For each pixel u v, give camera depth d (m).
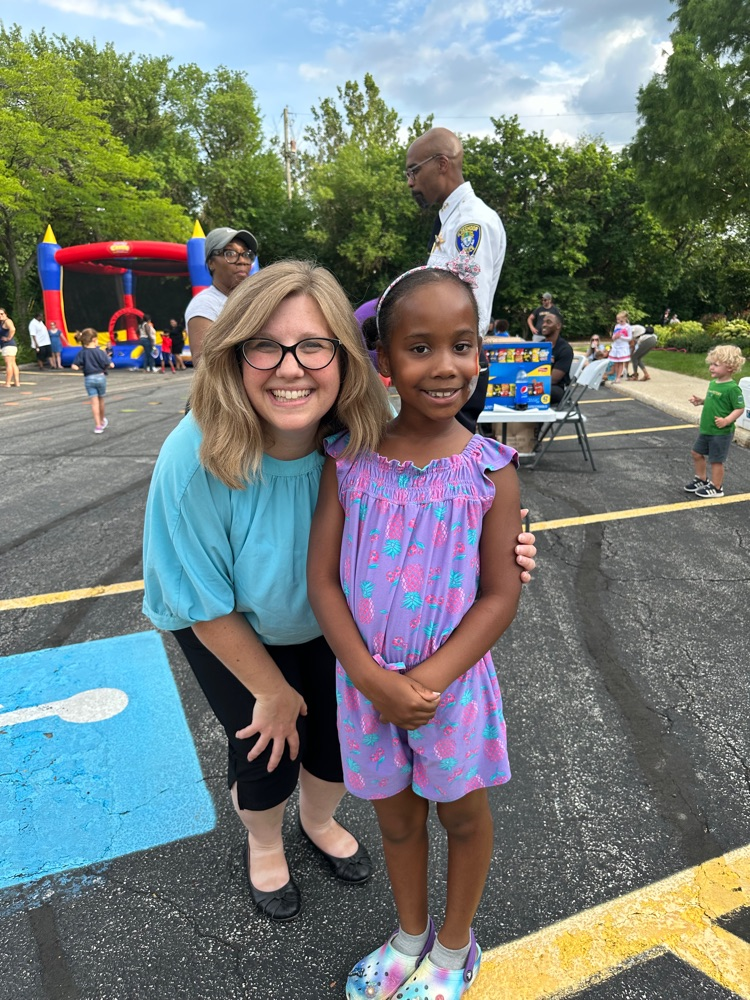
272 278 1.18
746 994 1.53
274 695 1.45
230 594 1.40
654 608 3.43
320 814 1.83
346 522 1.30
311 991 1.55
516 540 1.28
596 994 1.54
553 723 2.52
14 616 3.35
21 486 5.73
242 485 1.28
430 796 1.33
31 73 18.28
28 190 18.55
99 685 2.75
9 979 1.57
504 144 28.03
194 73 34.31
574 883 1.82
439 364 1.16
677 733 2.45
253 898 1.77
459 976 1.49
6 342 14.45
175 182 32.09
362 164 30.12
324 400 1.23
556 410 6.43
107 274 20.19
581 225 27.66
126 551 4.22
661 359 16.20
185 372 18.62
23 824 2.03
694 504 5.11
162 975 1.58
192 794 2.16
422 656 1.27
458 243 2.95
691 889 1.80
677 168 17.45
